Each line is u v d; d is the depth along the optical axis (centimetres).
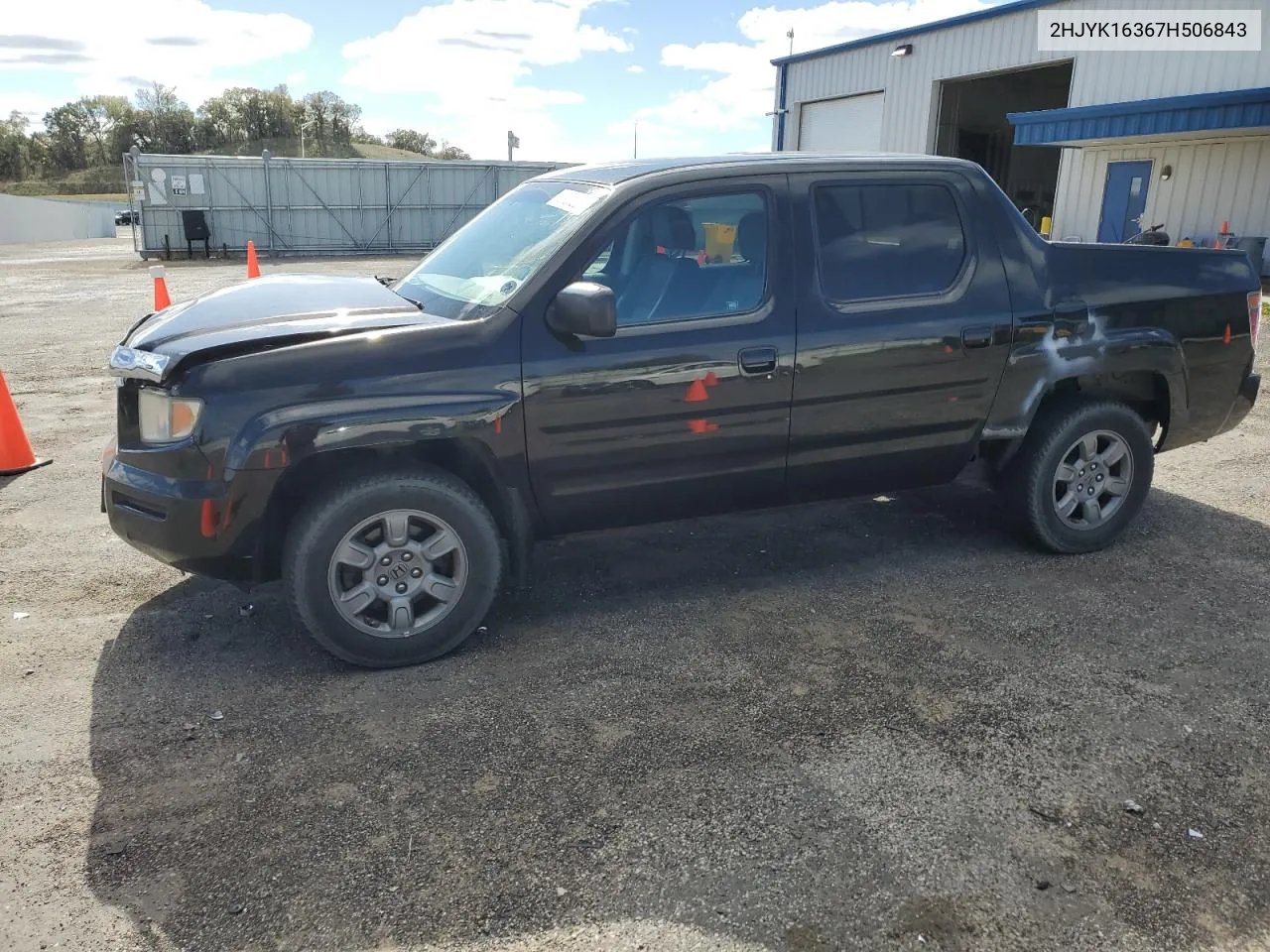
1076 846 259
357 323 353
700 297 381
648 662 363
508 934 229
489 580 366
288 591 345
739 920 233
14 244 4238
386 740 312
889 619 398
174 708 332
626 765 297
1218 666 356
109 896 242
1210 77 1738
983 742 308
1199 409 476
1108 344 439
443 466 375
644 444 375
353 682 350
